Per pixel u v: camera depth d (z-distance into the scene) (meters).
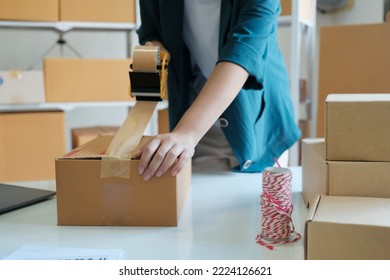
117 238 0.77
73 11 2.39
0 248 0.73
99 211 0.83
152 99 0.94
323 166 0.78
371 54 1.76
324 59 1.82
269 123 1.37
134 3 2.48
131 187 0.82
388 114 0.75
